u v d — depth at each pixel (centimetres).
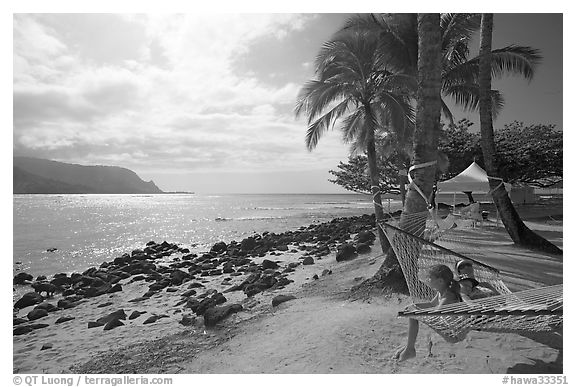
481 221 1608
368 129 1226
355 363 413
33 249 2239
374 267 953
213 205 9262
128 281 1312
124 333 729
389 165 2170
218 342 589
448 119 1616
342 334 493
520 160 2208
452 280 382
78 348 666
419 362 404
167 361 536
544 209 2362
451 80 1471
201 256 1805
